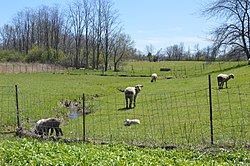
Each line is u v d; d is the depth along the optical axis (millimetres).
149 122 17016
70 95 30641
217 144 11453
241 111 17016
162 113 18844
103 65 91438
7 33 120125
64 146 10703
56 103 26734
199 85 34844
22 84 40969
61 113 23531
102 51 93312
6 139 13297
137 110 21484
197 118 16578
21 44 119562
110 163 8695
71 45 108250
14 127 17078
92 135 14531
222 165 9219
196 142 12086
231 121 15062
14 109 21109
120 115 20078
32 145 10531
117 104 25172
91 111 23641
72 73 69625
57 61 99812
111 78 59031
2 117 18797
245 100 20516
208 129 13914
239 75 38125
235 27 60625
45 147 10344
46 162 8703
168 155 10531
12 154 9406
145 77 61969
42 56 100250
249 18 60062
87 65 95875
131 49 93938
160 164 8883
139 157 9500
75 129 16312
